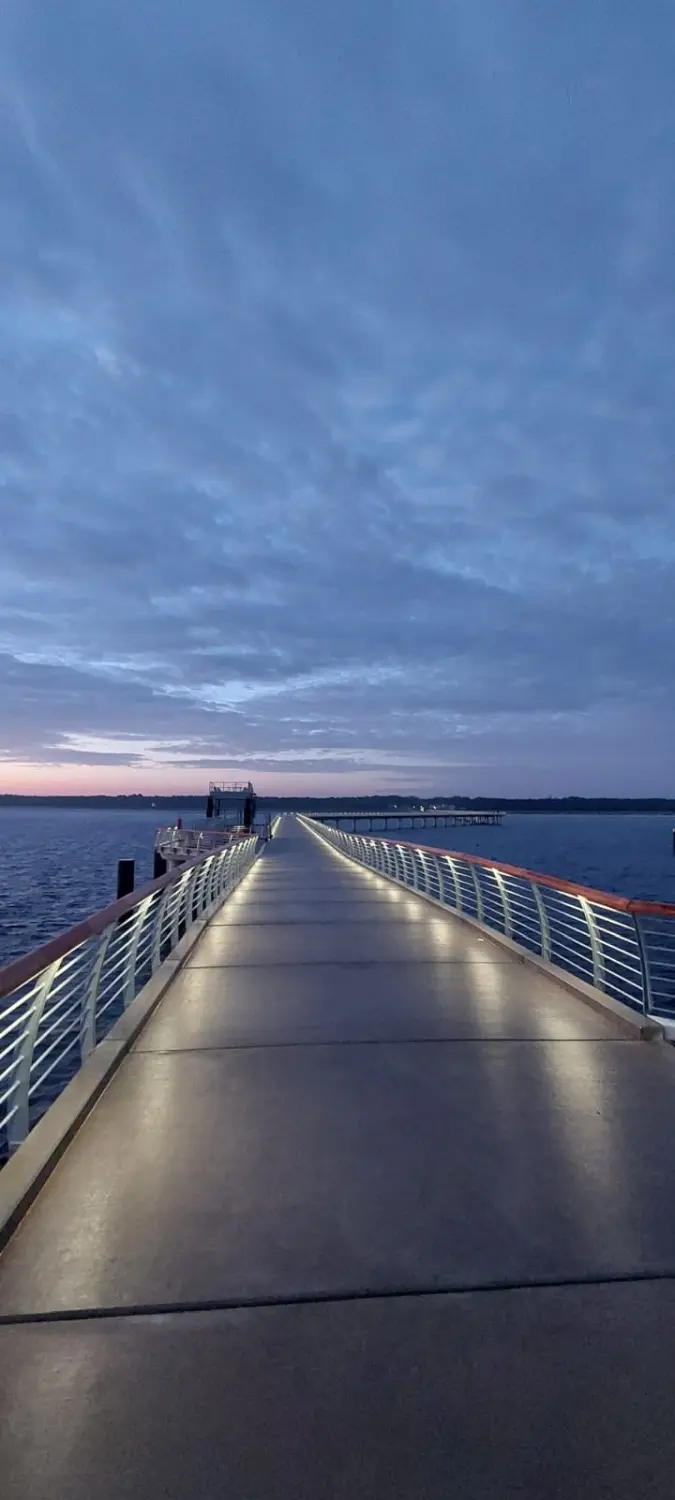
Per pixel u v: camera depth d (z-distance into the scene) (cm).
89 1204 365
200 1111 476
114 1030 627
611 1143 429
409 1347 270
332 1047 604
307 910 1472
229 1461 223
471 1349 270
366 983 824
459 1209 361
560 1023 667
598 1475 220
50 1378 255
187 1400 246
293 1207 363
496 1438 232
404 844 2033
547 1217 354
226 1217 354
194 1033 643
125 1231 342
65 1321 284
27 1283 305
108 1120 462
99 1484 216
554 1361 263
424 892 1733
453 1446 229
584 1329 279
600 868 6372
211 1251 327
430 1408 243
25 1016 461
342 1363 262
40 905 4341
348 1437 232
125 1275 311
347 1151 421
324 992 783
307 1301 296
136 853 9588
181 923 1305
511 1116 467
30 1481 217
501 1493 214
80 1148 425
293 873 2445
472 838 12344
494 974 870
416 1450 228
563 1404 244
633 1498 213
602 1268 316
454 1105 484
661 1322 283
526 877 955
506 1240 335
